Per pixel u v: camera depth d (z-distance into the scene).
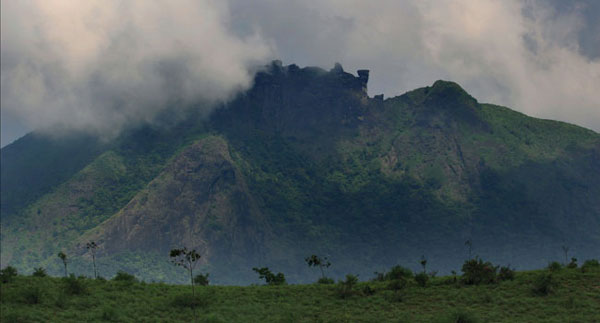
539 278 73.00
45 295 69.56
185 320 64.75
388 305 71.62
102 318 61.50
